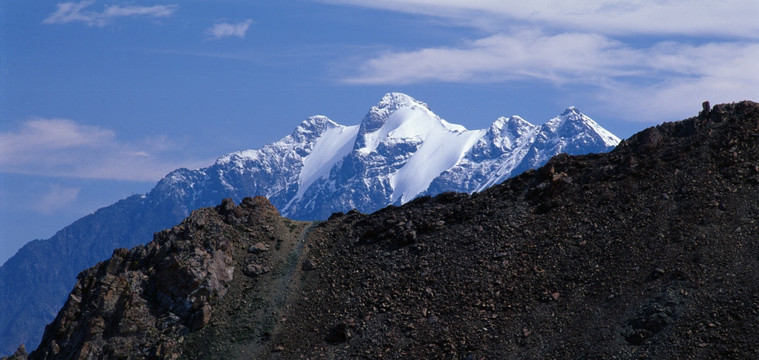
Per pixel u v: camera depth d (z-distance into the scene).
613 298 75.19
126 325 81.94
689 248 78.31
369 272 87.44
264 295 86.12
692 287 73.50
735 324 68.44
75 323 84.38
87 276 90.56
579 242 83.88
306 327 81.19
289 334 80.62
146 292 85.88
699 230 80.19
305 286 87.19
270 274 89.44
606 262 80.06
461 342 74.69
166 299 84.69
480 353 73.00
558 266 81.56
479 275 82.94
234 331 81.62
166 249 90.50
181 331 82.12
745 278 72.88
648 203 86.06
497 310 77.94
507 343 73.56
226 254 90.81
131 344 80.69
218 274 87.56
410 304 81.38
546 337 73.19
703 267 75.44
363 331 79.06
